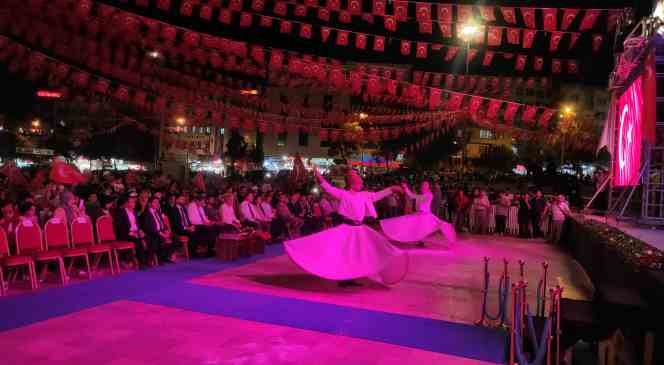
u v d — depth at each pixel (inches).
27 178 706.8
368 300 335.9
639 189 517.0
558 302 223.9
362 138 869.2
